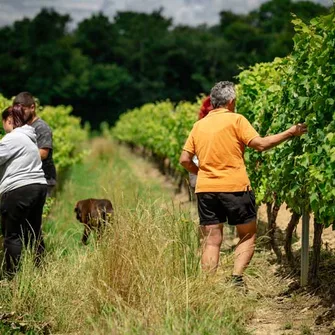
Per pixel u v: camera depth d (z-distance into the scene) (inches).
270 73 397.4
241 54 3725.4
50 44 3897.6
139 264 293.4
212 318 265.7
